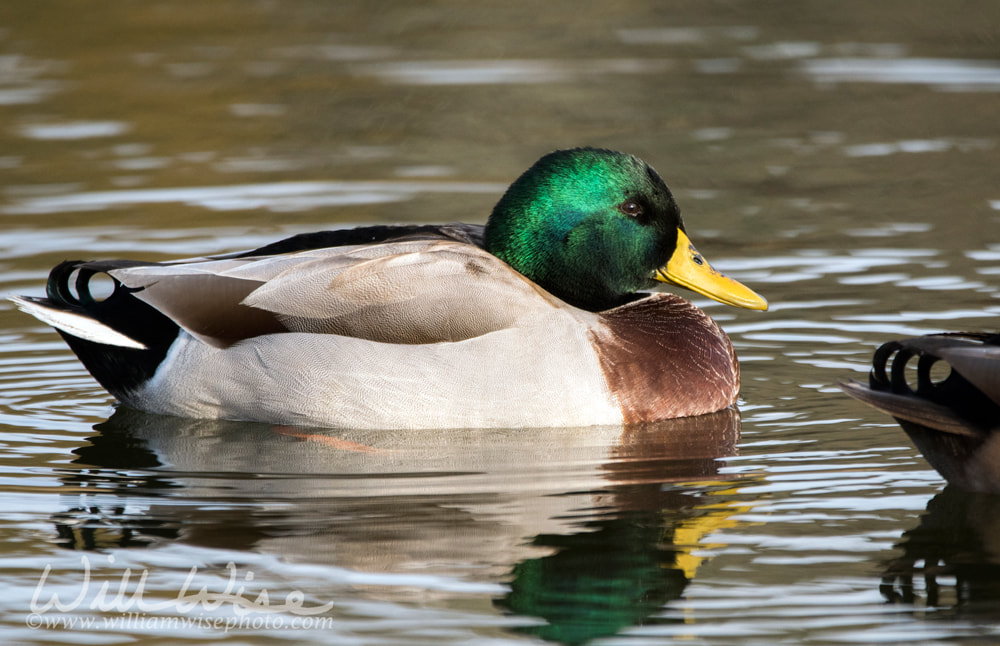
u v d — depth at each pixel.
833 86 23.22
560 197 11.64
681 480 9.81
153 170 19.16
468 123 21.42
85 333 11.16
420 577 8.31
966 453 9.21
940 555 8.50
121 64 24.47
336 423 10.97
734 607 7.88
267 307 11.10
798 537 8.79
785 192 18.02
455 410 10.78
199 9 28.03
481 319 10.84
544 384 10.80
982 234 16.05
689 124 21.22
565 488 9.68
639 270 11.84
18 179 18.66
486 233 11.94
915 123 21.11
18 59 24.58
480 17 27.80
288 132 21.06
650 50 25.34
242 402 11.14
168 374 11.30
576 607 7.88
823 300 14.03
